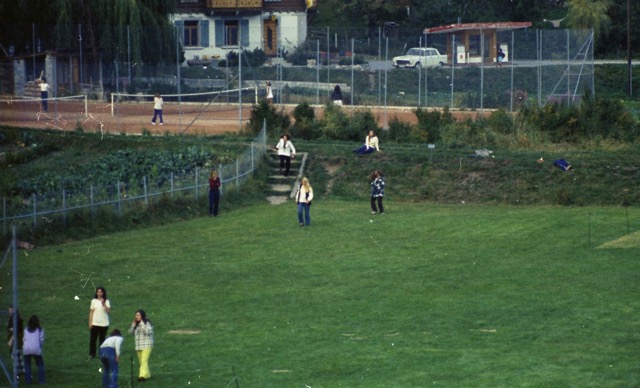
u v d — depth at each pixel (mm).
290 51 157875
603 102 99188
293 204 82750
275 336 50281
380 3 172375
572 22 164625
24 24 125062
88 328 52219
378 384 43156
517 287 57500
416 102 120375
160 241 70625
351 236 70938
